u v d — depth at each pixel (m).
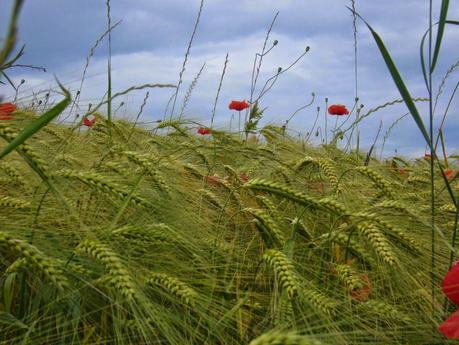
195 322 0.74
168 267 0.81
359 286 0.75
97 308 0.73
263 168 1.35
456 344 0.68
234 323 0.75
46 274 0.62
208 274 0.81
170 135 1.65
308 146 1.77
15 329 0.66
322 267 0.85
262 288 0.85
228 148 1.41
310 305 0.65
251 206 1.07
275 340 0.42
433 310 0.72
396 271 0.74
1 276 0.72
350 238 0.81
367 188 1.13
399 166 1.84
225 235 0.98
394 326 0.71
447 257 0.78
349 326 0.70
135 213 0.85
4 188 0.88
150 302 0.68
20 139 0.51
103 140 1.36
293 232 0.75
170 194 0.90
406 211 0.76
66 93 0.50
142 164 0.89
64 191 0.81
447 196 1.12
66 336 0.69
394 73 0.62
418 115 0.64
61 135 1.16
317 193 1.09
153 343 0.67
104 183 0.75
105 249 0.66
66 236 0.78
